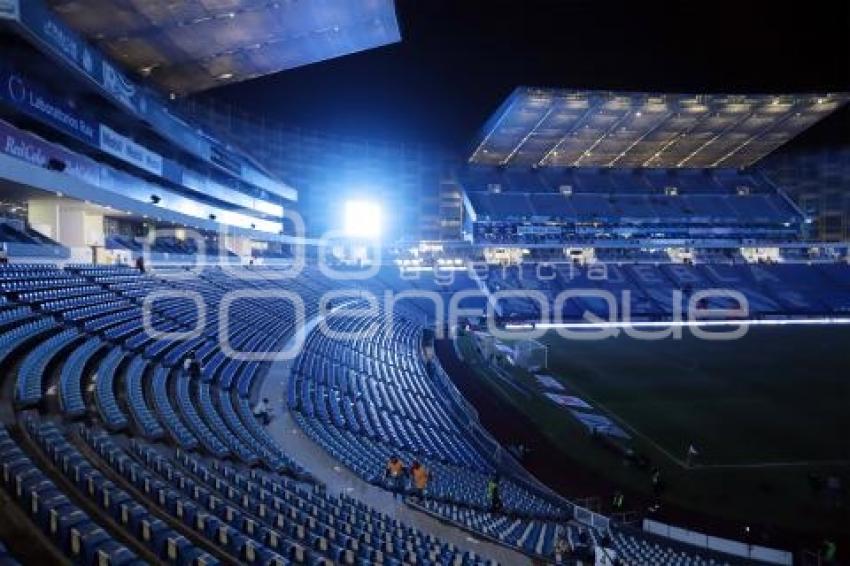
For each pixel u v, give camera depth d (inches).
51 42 892.0
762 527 678.5
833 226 2733.8
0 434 312.0
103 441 356.8
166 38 1382.9
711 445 908.0
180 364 684.1
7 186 862.5
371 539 361.4
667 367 1390.3
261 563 249.6
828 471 813.9
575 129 2393.0
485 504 601.0
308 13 1354.6
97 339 623.2
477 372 1320.1
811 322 2041.1
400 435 754.8
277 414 657.0
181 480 333.1
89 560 212.4
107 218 1382.9
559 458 871.1
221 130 2148.1
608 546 548.7
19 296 644.1
